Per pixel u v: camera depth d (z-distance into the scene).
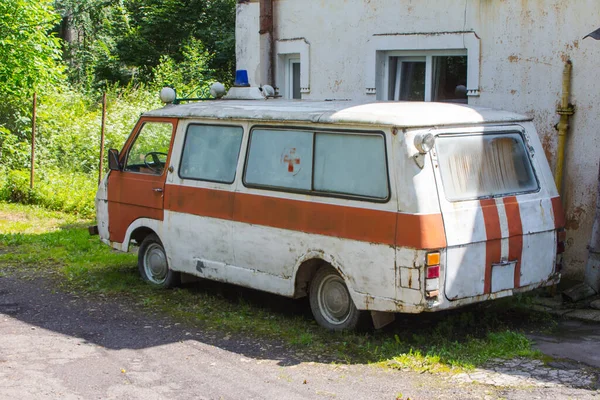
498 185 6.75
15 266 9.98
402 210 6.23
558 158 8.20
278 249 7.20
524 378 5.75
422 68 9.73
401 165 6.26
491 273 6.56
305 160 7.01
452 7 9.04
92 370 6.10
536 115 8.47
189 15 29.06
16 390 5.62
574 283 8.28
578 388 5.51
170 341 6.89
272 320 7.53
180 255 8.26
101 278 9.21
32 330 7.25
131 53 29.38
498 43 8.70
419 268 6.14
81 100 20.38
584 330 7.06
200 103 8.55
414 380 5.79
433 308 6.19
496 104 8.78
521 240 6.75
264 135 7.40
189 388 5.69
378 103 7.44
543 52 8.35
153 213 8.52
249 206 7.44
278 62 11.09
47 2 17.59
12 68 16.56
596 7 7.91
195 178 8.02
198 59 25.64
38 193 14.74
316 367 6.15
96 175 16.28
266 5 10.95
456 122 6.56
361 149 6.57
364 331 6.91
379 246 6.37
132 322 7.51
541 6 8.31
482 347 6.48
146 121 8.70
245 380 5.86
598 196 7.70
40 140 17.05
